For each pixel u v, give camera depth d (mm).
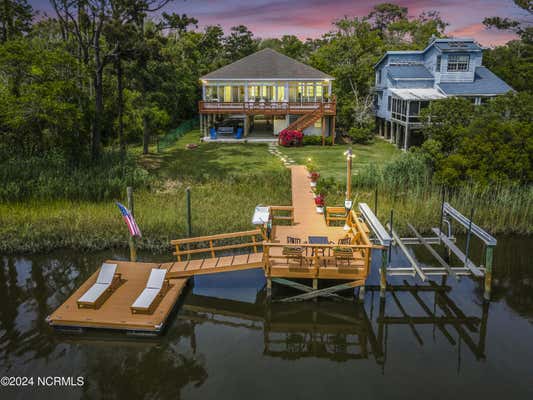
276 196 24094
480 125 26844
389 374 11969
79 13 30625
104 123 33125
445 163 24672
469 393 11164
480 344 13305
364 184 25562
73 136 28641
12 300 15328
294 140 39500
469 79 40500
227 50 74062
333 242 16297
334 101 40281
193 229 19859
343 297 15773
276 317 14914
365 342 13516
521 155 23531
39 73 27453
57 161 26844
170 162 33594
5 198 23062
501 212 21844
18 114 26484
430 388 11383
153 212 21500
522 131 24188
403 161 26156
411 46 62844
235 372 12086
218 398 11031
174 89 38500
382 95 44688
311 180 24797
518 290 16359
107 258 18391
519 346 13188
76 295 14719
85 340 13344
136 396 11094
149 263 16703
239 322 14609
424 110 30875
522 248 19688
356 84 45000
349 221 18141
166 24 35562
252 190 25047
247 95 43812
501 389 11312
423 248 19984
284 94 43719
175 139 43969
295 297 15562
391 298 16016
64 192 23750
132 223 15836
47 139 28672
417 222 21078
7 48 27422
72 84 28438
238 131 43000
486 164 24031
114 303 14320
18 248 18750
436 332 13984
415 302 15750
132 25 30719
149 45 30672
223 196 24000
